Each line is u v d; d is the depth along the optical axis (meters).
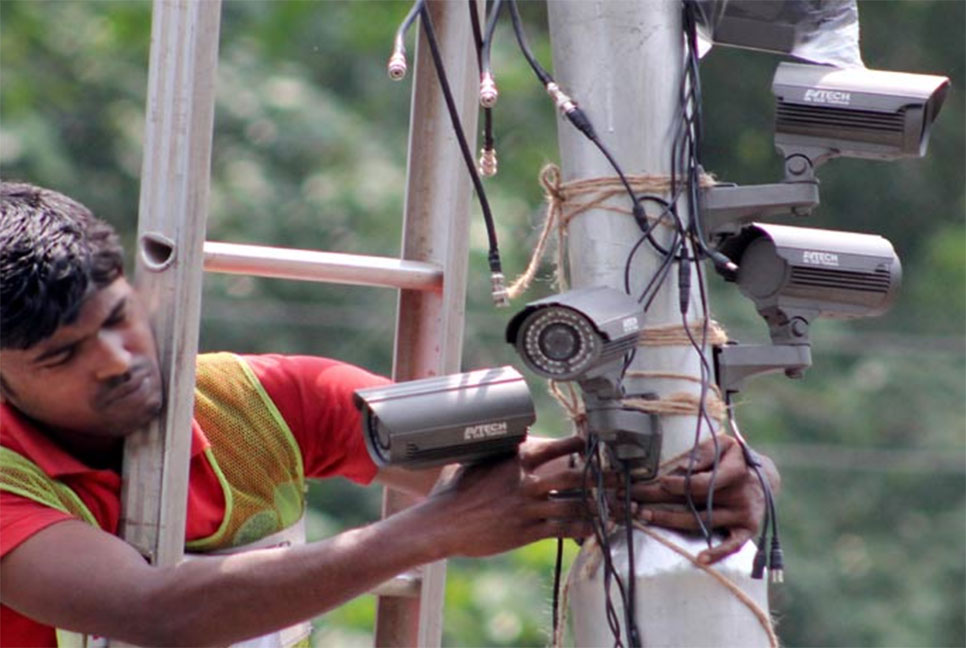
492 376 7.49
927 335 27.12
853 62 7.92
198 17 7.73
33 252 7.62
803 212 7.84
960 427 26.14
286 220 23.20
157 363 7.77
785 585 24.92
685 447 7.64
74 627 7.65
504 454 7.62
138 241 7.85
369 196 23.36
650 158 7.75
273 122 23.77
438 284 8.59
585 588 7.70
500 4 7.69
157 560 7.77
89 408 7.73
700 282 7.75
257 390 8.58
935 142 28.73
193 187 7.75
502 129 25.02
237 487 8.43
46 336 7.59
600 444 7.51
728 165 28.16
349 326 23.39
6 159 22.80
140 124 24.28
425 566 8.55
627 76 7.77
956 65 29.05
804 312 7.77
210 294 23.25
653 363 7.66
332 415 8.66
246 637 7.61
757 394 26.12
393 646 8.70
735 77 28.17
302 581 7.52
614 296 7.32
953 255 27.33
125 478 7.85
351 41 25.00
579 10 7.83
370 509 22.34
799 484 26.09
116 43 24.67
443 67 8.34
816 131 7.75
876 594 25.27
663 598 7.54
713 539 7.64
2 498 7.79
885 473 26.12
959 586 25.42
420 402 7.36
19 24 24.25
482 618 19.91
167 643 7.57
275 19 24.80
